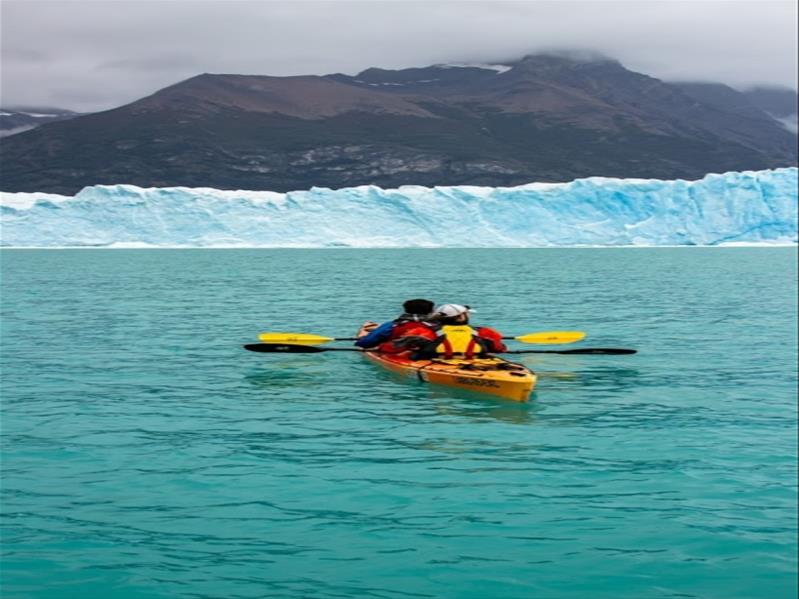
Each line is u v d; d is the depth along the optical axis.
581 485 6.82
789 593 4.86
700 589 4.93
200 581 5.07
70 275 41.28
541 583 5.02
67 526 5.96
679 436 8.48
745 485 6.78
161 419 9.38
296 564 5.30
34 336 16.95
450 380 11.13
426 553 5.46
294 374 12.30
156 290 30.52
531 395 10.77
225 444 8.23
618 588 4.95
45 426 9.05
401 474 7.16
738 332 17.80
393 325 13.02
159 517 6.13
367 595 4.88
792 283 35.28
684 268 49.06
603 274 41.88
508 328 18.34
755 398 10.55
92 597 4.86
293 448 8.05
